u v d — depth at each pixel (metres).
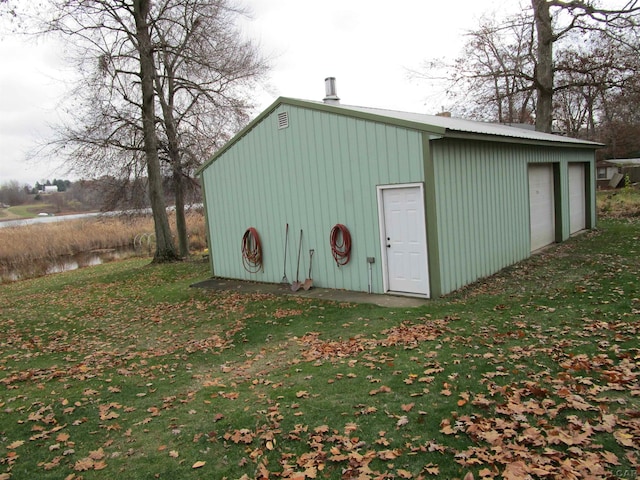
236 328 7.93
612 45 19.78
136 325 8.90
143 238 28.89
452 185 8.77
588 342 5.46
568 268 10.12
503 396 4.27
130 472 3.65
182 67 17.73
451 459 3.41
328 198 9.89
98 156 16.56
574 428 3.60
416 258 8.63
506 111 29.03
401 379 4.93
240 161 11.65
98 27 15.68
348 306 8.50
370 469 3.39
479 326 6.52
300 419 4.28
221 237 12.66
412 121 8.19
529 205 12.38
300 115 10.08
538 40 20.89
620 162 35.16
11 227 30.25
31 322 9.76
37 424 4.64
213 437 4.11
